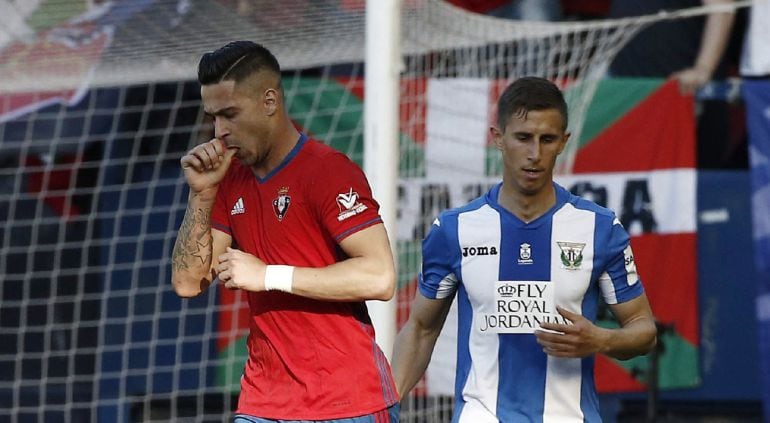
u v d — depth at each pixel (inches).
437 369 870.4
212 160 508.7
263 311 526.9
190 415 981.8
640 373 929.5
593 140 934.4
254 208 529.0
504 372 549.6
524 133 527.2
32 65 883.4
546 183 549.3
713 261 946.7
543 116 525.7
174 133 999.6
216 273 544.7
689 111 940.0
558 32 863.1
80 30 866.1
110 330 981.8
